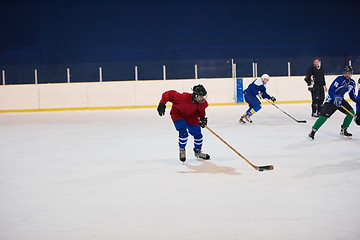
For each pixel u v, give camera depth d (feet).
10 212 15.05
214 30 80.23
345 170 20.44
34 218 14.33
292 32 80.94
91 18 78.54
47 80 78.54
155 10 79.30
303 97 68.33
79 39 78.64
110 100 67.00
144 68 79.82
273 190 17.08
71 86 66.54
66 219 14.12
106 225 13.43
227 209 14.73
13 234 12.82
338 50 81.25
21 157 26.43
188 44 80.07
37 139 34.65
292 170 20.67
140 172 21.11
